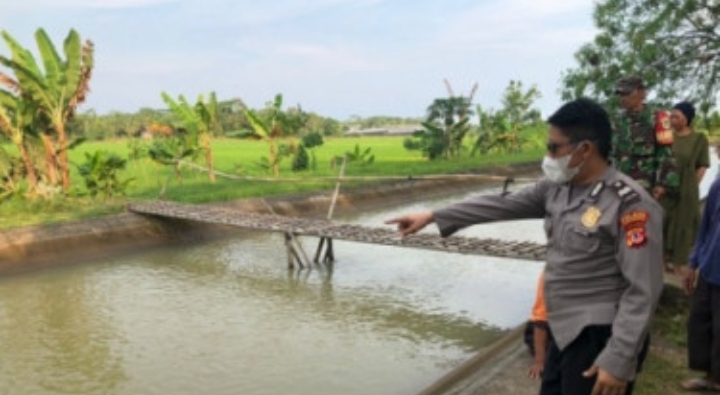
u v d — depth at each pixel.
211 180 21.62
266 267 11.82
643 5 15.51
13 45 15.41
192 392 6.29
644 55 15.22
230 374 6.72
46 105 15.95
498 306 9.05
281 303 9.41
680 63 15.59
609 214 2.15
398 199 21.39
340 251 13.00
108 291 10.27
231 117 41.75
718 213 3.81
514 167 29.36
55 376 6.75
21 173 16.12
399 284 10.34
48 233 12.41
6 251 11.49
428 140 32.41
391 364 6.93
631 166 4.99
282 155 25.86
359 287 10.23
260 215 12.80
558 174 2.24
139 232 13.78
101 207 14.93
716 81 15.59
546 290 2.37
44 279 11.07
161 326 8.41
